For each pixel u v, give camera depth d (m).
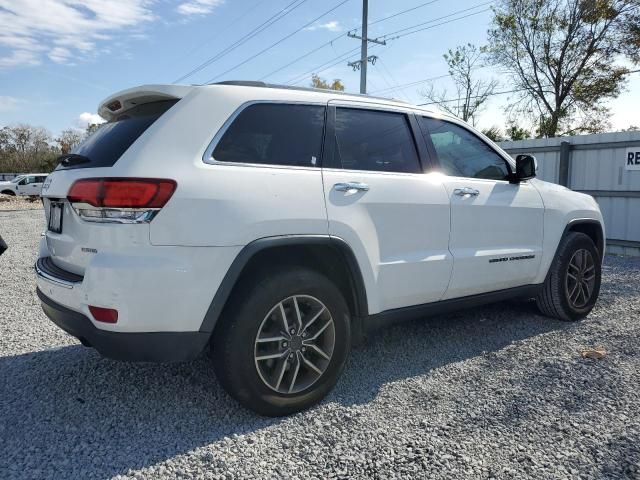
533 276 4.27
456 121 3.96
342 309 2.99
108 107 3.20
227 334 2.62
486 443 2.54
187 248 2.45
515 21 30.28
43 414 2.86
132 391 3.15
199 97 2.73
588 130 29.67
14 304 5.33
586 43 28.91
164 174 2.45
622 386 3.19
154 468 2.34
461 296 3.77
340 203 2.97
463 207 3.65
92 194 2.44
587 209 4.78
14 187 35.81
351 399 3.05
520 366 3.54
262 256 2.82
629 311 4.96
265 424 2.75
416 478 2.26
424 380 3.32
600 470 2.31
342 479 2.26
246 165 2.72
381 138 3.38
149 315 2.40
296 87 3.14
